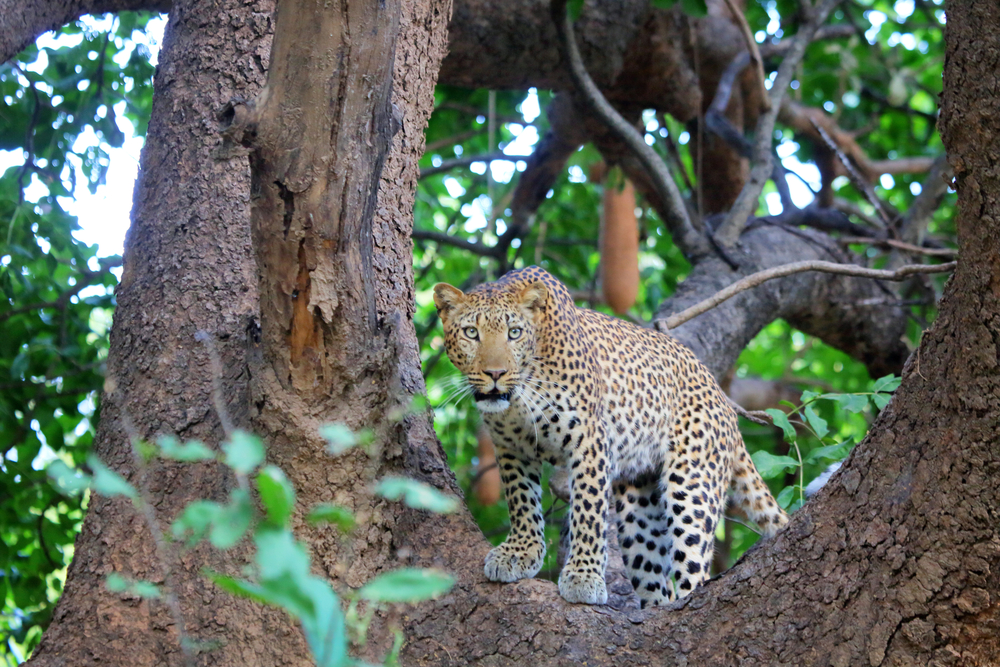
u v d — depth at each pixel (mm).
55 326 14820
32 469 14078
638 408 9602
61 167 14625
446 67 14258
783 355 22781
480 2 13523
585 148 14273
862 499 6438
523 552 8297
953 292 6004
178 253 8820
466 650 7293
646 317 20062
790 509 10820
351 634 7273
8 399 14391
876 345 15742
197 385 8258
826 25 18984
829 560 6496
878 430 6484
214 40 9625
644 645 6980
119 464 8023
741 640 6648
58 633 7461
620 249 13969
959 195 5797
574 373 8867
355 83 6109
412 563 7875
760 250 14367
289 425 7023
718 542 16219
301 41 5980
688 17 15172
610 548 10211
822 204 17719
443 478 8492
